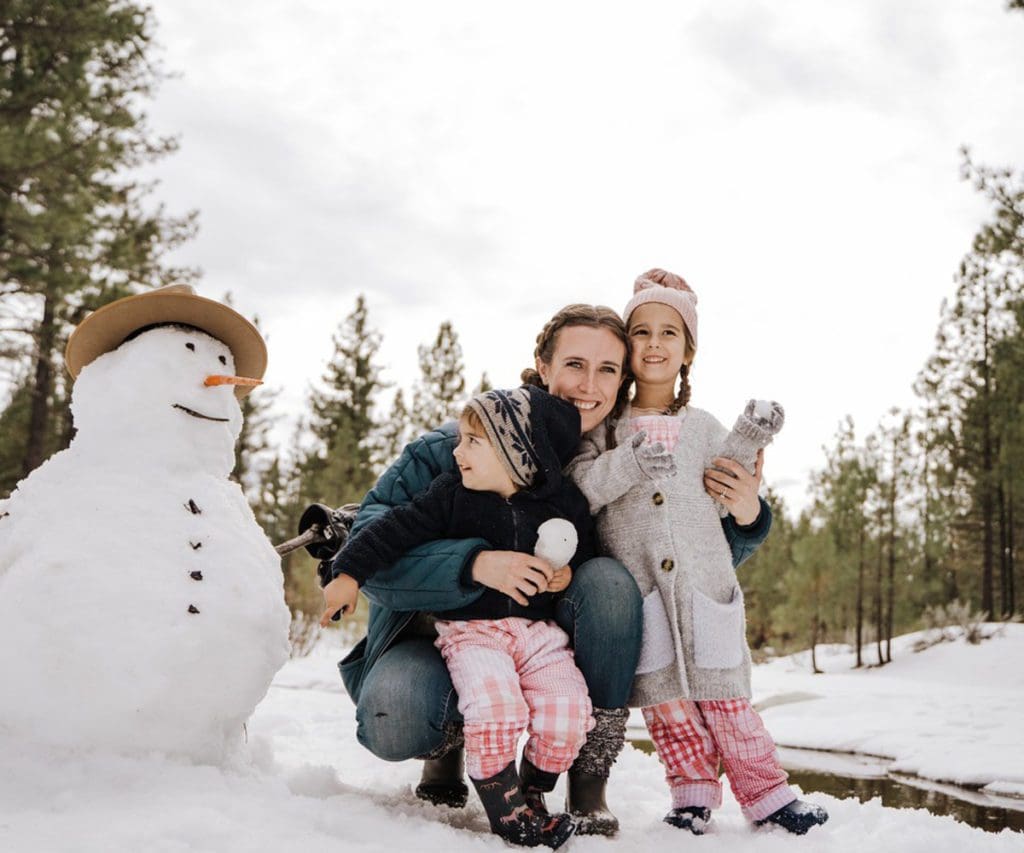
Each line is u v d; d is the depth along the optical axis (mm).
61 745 1971
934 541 17047
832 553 15055
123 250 14305
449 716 2180
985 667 12062
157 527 2152
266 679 2238
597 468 2443
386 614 2438
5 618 1979
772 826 2330
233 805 1900
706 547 2508
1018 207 13312
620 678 2234
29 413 19359
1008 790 3803
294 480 26047
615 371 2600
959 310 21578
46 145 11922
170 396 2299
